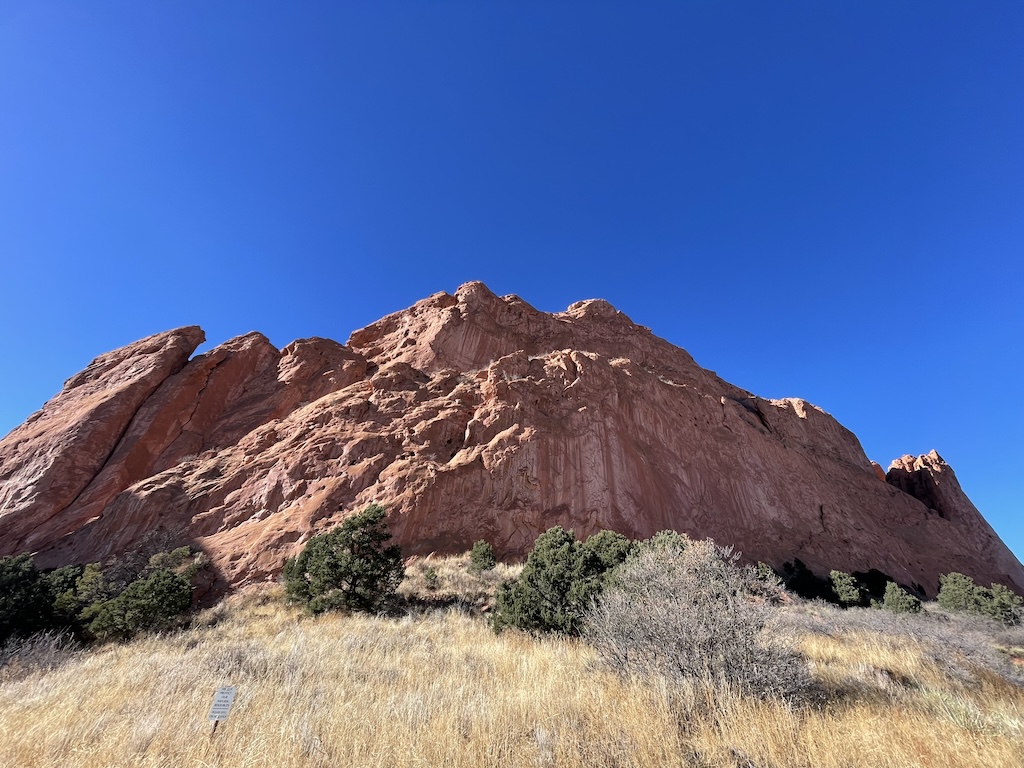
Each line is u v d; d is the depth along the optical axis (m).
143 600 12.48
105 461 29.30
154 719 4.88
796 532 42.66
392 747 4.08
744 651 5.52
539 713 4.78
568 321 58.53
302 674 6.57
